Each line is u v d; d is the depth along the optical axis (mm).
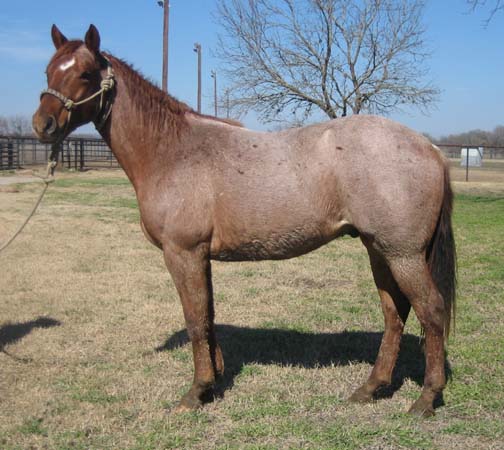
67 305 6301
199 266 3709
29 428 3498
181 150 3727
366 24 19125
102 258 8969
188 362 4656
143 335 5340
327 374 4371
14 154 32562
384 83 19266
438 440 3342
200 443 3348
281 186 3529
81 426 3527
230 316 6000
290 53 19312
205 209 3635
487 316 5848
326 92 19578
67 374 4383
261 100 19797
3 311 6059
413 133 3527
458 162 44438
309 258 9344
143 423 3596
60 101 3674
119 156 3906
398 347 3926
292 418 3641
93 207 15570
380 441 3340
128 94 3826
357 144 3436
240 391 4090
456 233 11688
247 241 3641
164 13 26641
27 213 13781
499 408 3734
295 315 6043
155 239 3811
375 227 3406
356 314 6094
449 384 4105
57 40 3947
